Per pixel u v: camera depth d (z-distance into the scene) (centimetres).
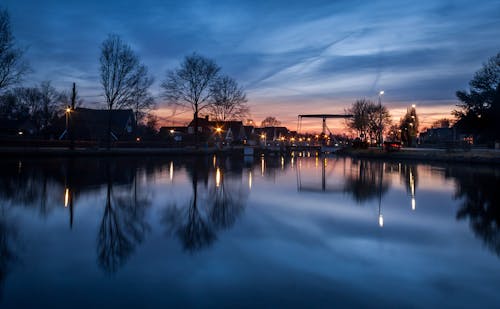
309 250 561
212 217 796
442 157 3044
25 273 454
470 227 716
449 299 388
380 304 374
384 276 454
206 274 455
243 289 410
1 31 2766
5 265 481
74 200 982
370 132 7125
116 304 369
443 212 869
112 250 549
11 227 682
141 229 681
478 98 3391
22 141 3775
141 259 509
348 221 768
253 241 609
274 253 544
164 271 464
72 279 436
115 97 3853
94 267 476
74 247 564
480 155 2841
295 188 1320
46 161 2519
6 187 1204
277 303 375
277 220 775
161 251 548
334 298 388
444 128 8550
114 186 1288
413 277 452
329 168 2466
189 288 412
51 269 468
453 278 448
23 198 997
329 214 842
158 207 904
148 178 1585
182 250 554
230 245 584
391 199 1070
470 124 3544
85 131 5547
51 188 1199
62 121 5750
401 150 4312
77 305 366
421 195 1148
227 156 4394
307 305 371
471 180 1602
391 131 8325
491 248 575
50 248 557
